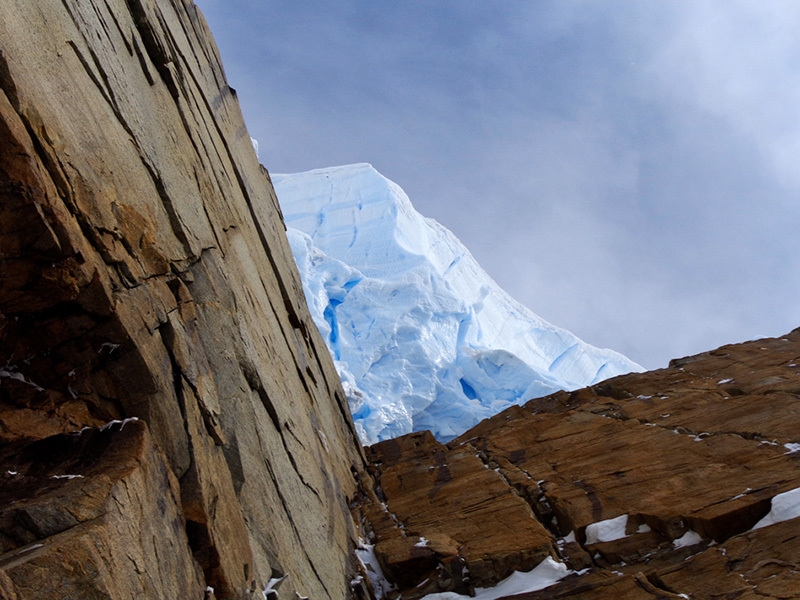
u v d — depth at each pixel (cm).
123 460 539
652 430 1314
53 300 576
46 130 561
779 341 1819
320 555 880
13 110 524
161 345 669
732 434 1201
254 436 809
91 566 436
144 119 824
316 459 1059
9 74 525
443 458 1433
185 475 628
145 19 920
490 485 1223
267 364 966
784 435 1142
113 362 612
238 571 639
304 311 1617
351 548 1042
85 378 608
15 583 407
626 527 994
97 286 585
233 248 1049
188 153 975
